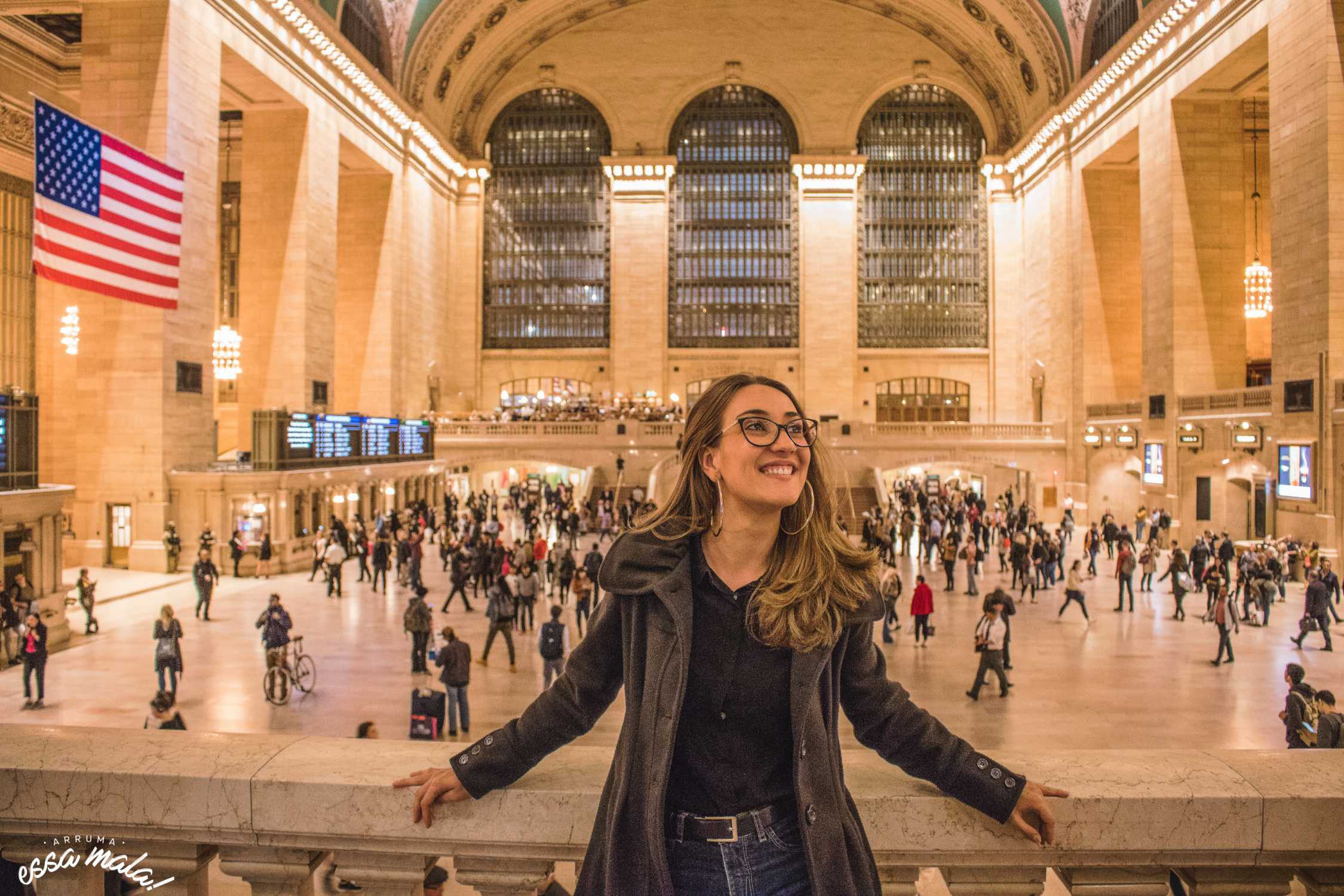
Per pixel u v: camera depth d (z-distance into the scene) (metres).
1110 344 36.47
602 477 38.28
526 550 16.86
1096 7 34.56
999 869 1.86
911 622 16.98
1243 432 24.52
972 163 46.75
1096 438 35.00
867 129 46.91
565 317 47.22
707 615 1.55
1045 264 40.66
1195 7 27.00
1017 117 44.09
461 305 46.62
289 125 29.98
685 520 1.62
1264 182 34.38
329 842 1.86
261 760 1.94
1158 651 14.59
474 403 46.47
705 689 1.52
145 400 22.44
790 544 1.59
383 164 36.97
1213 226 29.08
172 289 20.45
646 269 46.38
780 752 1.54
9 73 28.86
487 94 46.44
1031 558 20.02
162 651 11.46
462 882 1.84
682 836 1.51
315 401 30.58
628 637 1.60
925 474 46.38
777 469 1.53
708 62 45.75
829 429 38.78
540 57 46.12
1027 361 43.12
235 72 26.98
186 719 10.94
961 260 46.72
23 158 30.41
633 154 46.09
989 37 41.25
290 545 23.52
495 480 46.81
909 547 26.14
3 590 13.50
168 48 22.56
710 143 47.16
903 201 46.91
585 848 1.76
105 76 22.62
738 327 47.06
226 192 41.38
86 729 2.11
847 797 1.58
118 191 18.97
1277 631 16.16
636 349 46.31
